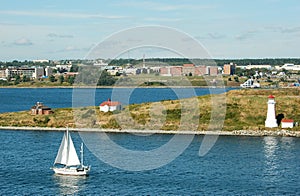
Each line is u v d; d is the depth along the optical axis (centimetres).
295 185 12012
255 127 19488
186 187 11819
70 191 11569
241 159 14875
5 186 12088
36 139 18725
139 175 12938
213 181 12369
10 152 16300
